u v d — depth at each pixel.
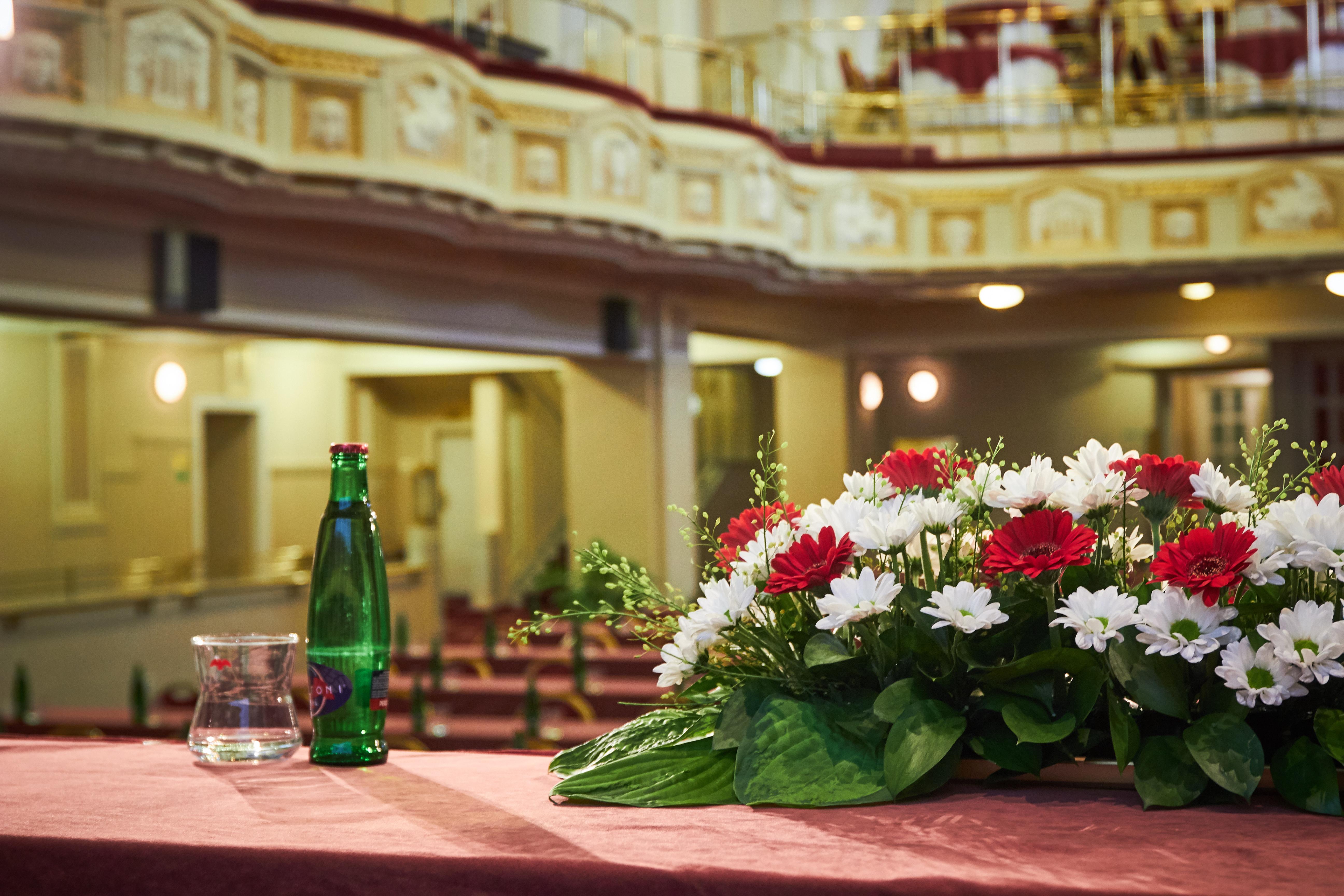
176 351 14.28
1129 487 1.49
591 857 1.14
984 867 1.09
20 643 8.60
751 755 1.41
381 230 9.27
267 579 11.89
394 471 16.47
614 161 10.44
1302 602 1.35
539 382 18.38
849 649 1.53
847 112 14.39
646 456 13.16
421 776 1.59
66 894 1.22
